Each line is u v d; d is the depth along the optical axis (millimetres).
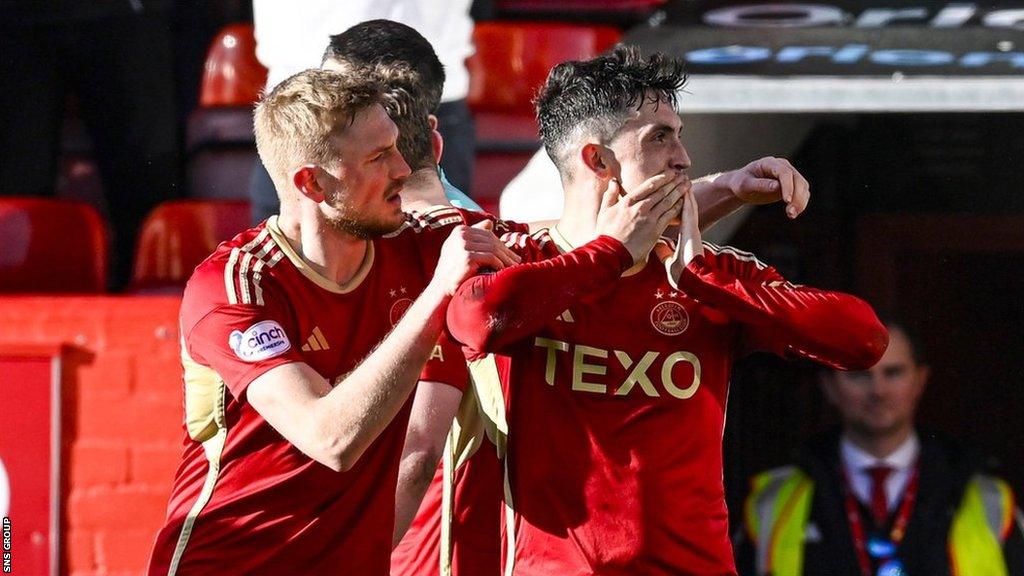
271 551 10789
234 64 23281
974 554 14781
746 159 16094
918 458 14984
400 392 10156
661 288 10953
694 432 10852
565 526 10766
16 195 22328
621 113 10875
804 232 16547
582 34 23844
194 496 10922
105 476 16188
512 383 10984
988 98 14312
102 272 20688
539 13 26766
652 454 10719
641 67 10969
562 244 11133
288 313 10727
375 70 12414
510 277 10148
